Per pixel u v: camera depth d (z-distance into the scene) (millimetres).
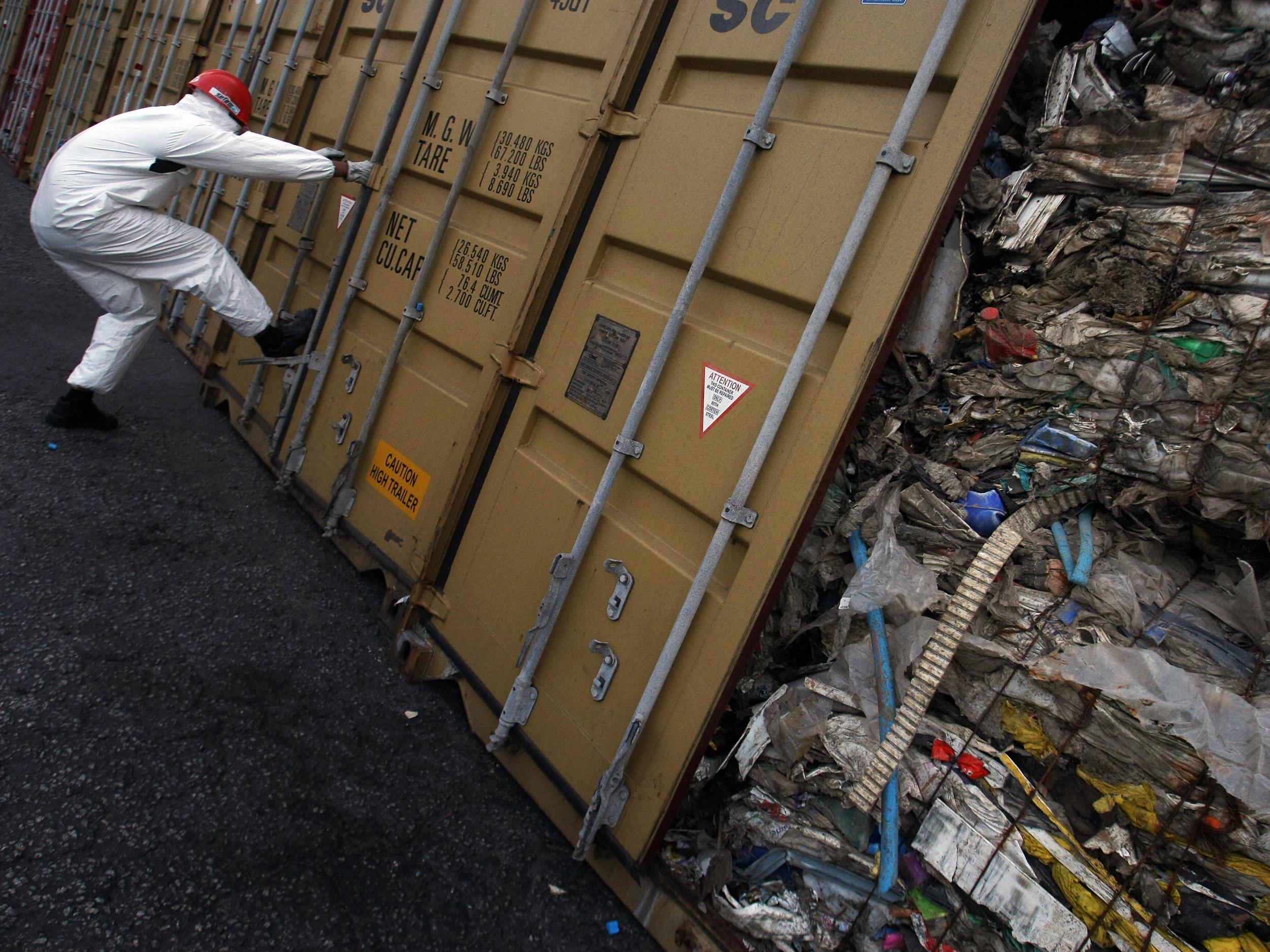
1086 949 1921
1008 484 2396
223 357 4578
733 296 2229
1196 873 1970
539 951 2123
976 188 2508
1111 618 2197
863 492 2477
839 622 2393
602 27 2705
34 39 9148
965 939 2055
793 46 2119
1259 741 1851
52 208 3387
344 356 3598
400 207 3463
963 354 2557
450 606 2885
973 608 2129
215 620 2949
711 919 2119
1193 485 2170
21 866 1916
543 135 2830
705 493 2158
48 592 2824
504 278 2877
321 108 4090
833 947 2096
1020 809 2096
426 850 2303
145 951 1817
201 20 5680
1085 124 2416
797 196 2100
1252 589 2129
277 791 2338
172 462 3920
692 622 2141
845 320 1976
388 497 3248
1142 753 2027
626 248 2553
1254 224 2152
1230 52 2254
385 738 2664
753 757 2285
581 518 2471
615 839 2256
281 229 4207
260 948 1898
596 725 2336
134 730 2383
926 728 2225
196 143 3418
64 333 4980
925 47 1924
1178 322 2230
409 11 3635
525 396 2744
